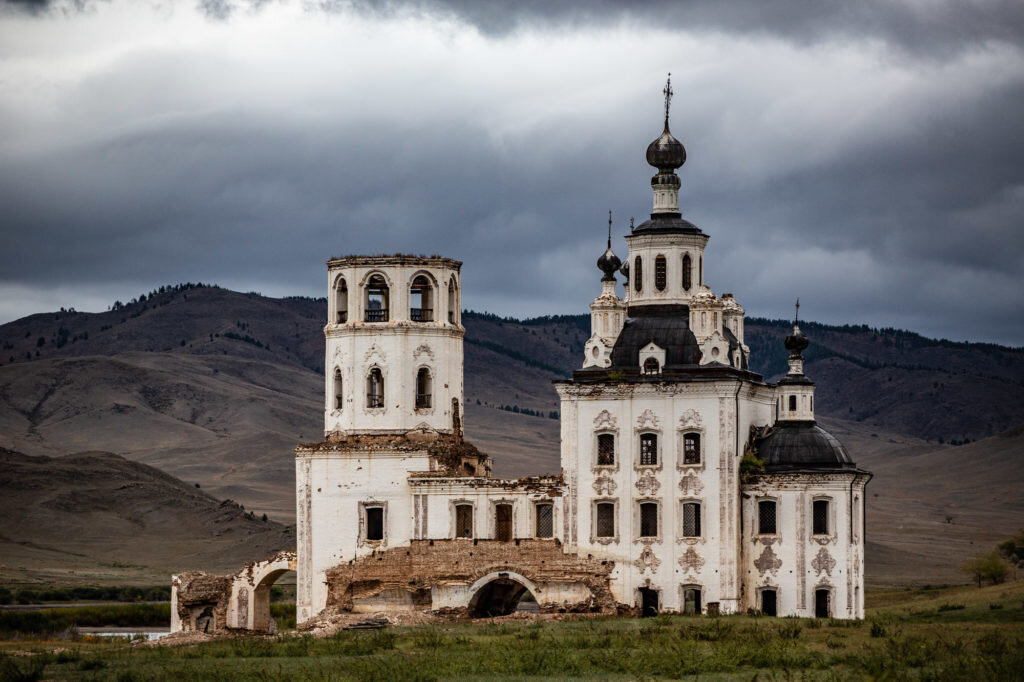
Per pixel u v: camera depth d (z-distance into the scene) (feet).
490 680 305.94
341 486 480.23
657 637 367.04
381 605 470.39
